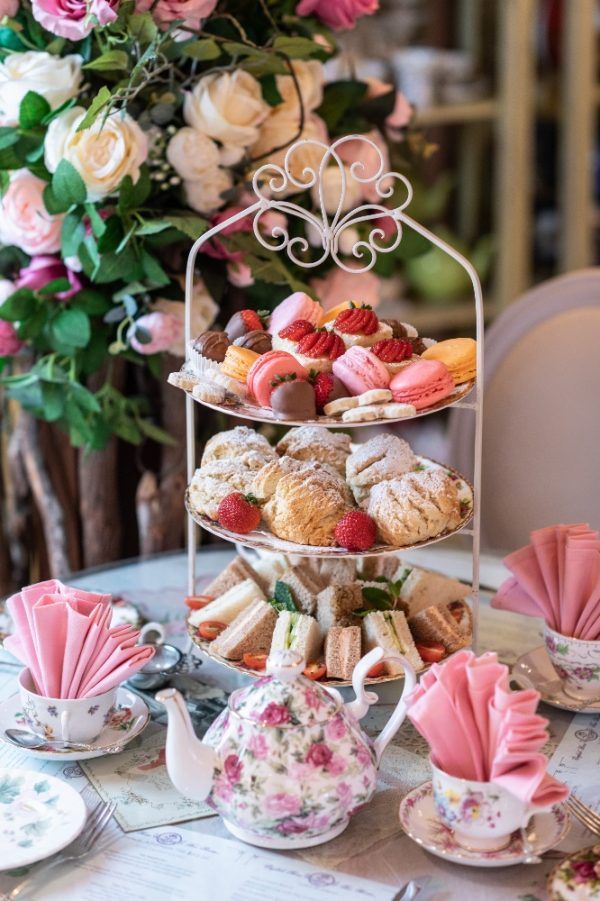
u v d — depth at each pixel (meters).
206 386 1.15
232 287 1.63
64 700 1.12
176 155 1.41
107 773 1.12
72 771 1.12
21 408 1.68
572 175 3.05
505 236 3.03
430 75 2.78
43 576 1.86
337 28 1.61
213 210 1.50
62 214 1.44
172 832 1.02
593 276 1.86
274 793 0.96
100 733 1.16
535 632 1.41
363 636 1.24
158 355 1.53
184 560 1.62
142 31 1.31
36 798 1.04
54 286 1.46
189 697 1.25
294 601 1.27
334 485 1.22
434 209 2.87
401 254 1.71
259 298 1.62
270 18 1.49
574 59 2.97
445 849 0.97
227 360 1.19
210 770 0.98
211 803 1.00
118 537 1.73
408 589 1.30
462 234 2.98
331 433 1.37
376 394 1.11
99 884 0.95
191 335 1.51
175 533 1.72
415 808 1.03
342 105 1.62
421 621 1.26
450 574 1.54
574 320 1.87
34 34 1.41
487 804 0.95
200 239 1.25
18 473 1.77
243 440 1.33
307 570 1.33
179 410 1.65
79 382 1.62
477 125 2.90
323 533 1.18
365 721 1.21
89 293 1.49
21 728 1.18
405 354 1.18
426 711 0.97
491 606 1.33
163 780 1.11
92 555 1.72
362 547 1.15
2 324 1.51
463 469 1.94
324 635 1.24
